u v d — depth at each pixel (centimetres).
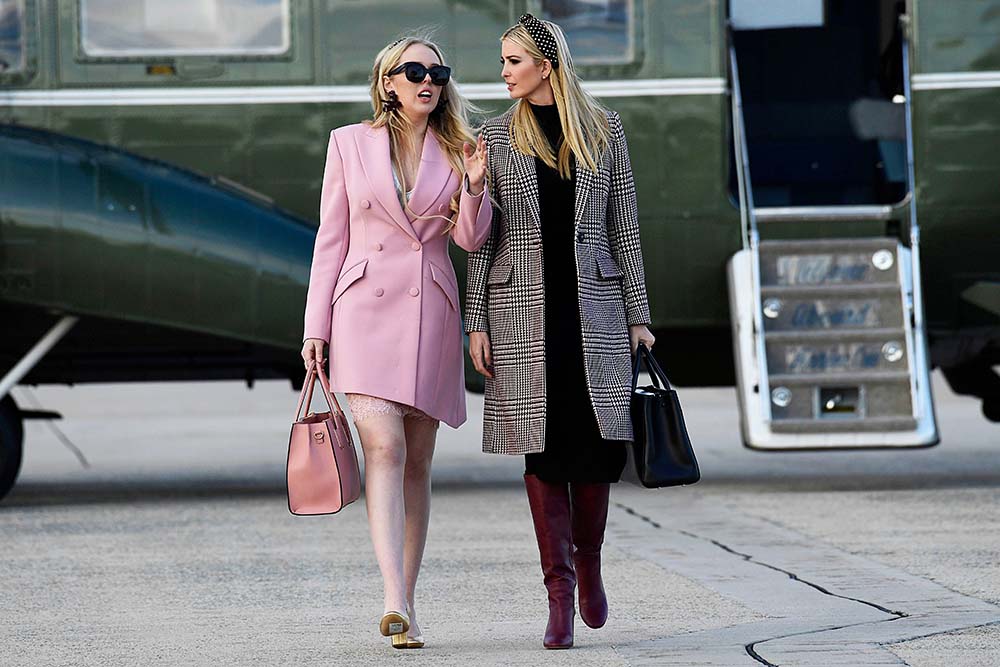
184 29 3169
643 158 3183
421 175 1648
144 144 3164
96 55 3161
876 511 2805
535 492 1639
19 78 3155
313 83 3172
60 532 2655
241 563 2280
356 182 1648
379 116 1678
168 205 2967
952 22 3183
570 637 1598
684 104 3175
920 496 3053
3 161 2967
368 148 1656
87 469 4041
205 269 2948
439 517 2816
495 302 1650
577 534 1656
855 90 3572
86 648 1639
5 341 3272
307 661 1551
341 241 1670
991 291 3222
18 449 3053
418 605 1902
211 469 4009
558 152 1645
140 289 2942
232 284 2952
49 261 2941
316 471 1588
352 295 1645
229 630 1742
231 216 2983
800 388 3039
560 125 1656
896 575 2077
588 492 1644
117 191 2964
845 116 3531
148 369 3441
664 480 1605
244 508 3027
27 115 3155
